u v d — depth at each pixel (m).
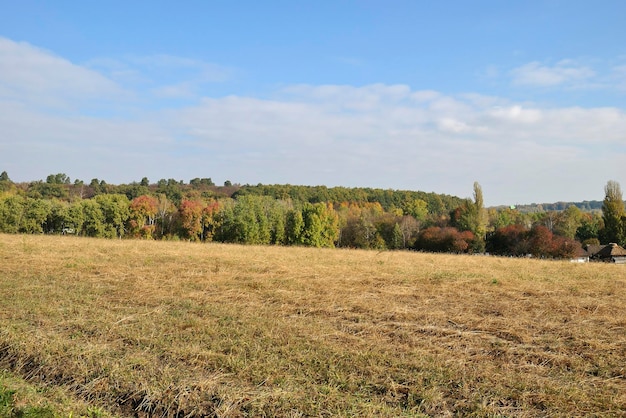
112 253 20.16
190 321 8.59
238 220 51.12
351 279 14.44
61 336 7.59
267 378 5.88
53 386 5.88
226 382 5.83
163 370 6.13
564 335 8.28
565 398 5.43
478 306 10.78
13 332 7.52
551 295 12.30
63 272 14.24
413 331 8.43
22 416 4.95
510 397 5.53
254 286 12.78
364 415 4.99
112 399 5.58
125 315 9.02
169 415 5.24
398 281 14.35
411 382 5.89
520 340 7.95
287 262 18.97
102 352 6.76
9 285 11.84
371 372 6.14
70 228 51.66
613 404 5.30
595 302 11.25
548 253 44.72
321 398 5.37
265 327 8.28
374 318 9.40
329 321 9.08
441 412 5.17
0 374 6.21
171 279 13.55
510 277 15.84
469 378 6.04
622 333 8.43
